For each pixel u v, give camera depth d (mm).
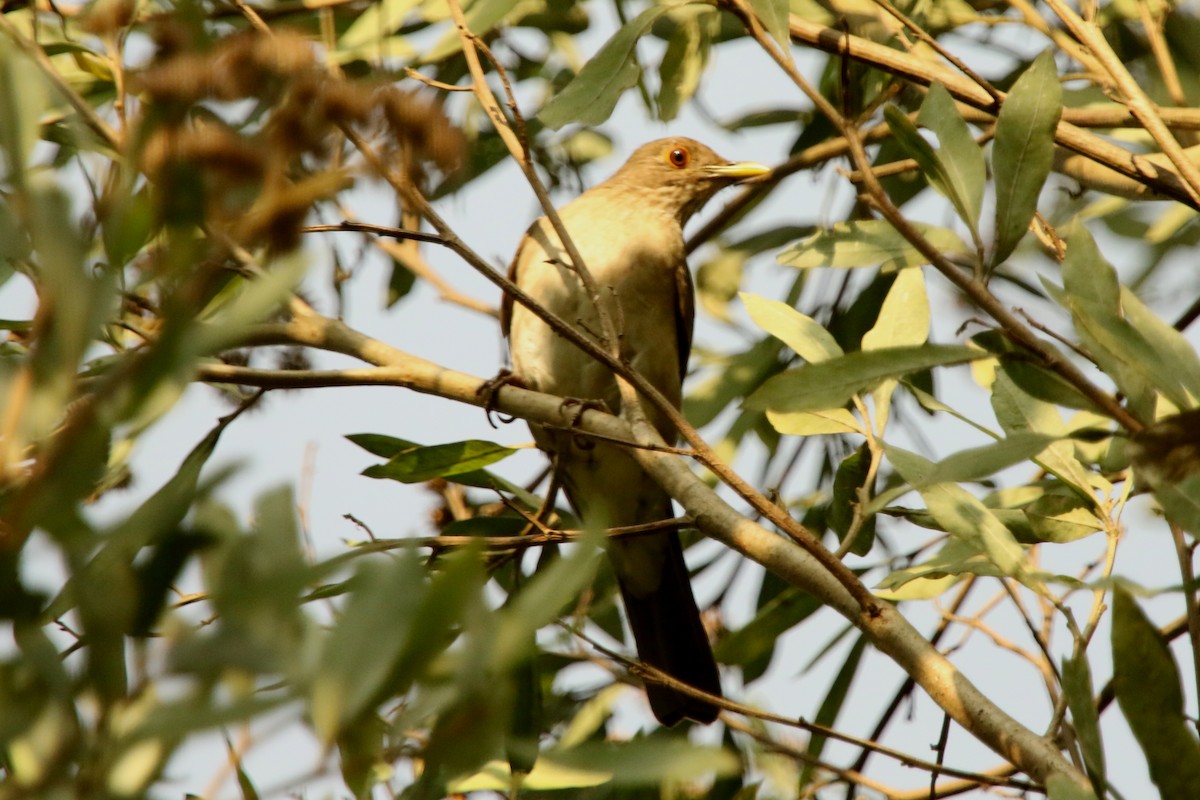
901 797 7566
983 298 5113
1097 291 5387
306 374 7500
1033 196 5641
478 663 3600
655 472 7105
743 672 9086
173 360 3600
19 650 3695
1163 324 5688
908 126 5816
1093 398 4918
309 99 4461
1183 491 5125
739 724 7848
